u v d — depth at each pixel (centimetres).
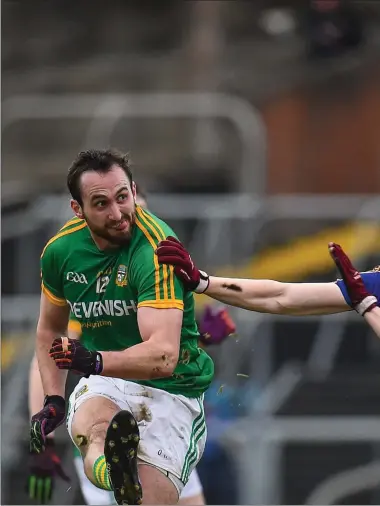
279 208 2892
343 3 4391
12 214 3181
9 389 2794
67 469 2775
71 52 5150
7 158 4431
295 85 4522
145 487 1644
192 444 1711
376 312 1672
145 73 4931
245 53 4834
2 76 4972
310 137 4431
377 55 4403
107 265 1606
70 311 1734
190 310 1670
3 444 2784
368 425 2755
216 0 4994
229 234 2853
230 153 4347
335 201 2936
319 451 2880
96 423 1638
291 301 1705
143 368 1526
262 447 2727
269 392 2764
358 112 4394
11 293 2930
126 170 1572
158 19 5203
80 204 1569
